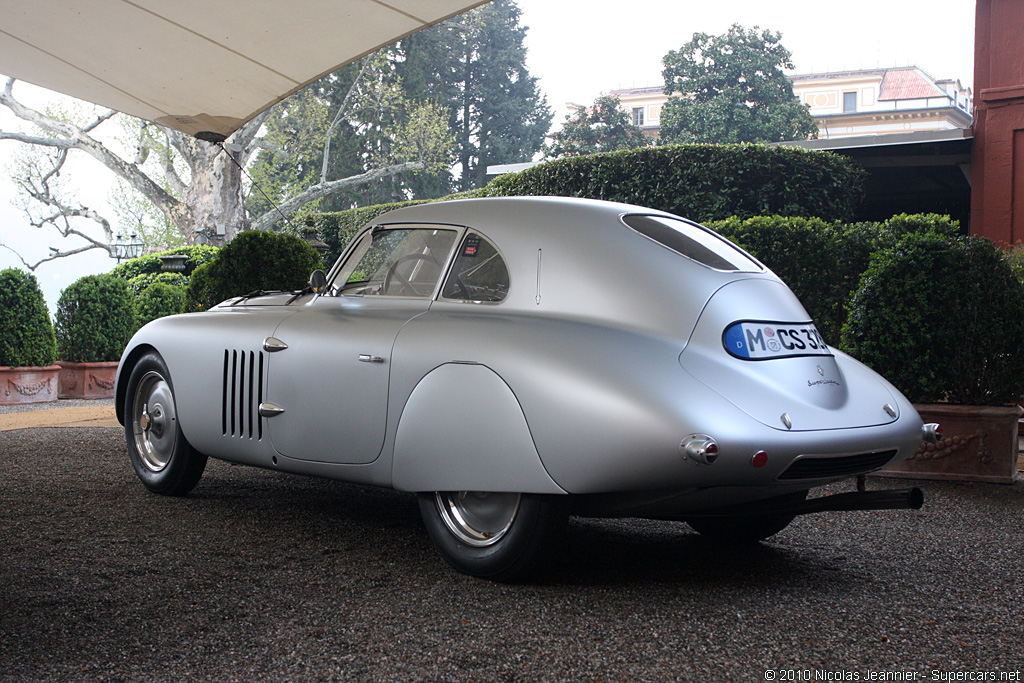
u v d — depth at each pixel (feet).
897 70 224.94
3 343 28.60
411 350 9.36
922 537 11.36
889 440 9.02
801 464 8.12
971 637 7.52
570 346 8.39
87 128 84.99
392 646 7.08
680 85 141.79
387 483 9.53
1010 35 31.48
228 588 8.59
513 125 158.10
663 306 8.71
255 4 17.12
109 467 15.43
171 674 6.48
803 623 7.80
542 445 8.15
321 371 10.25
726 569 9.67
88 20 18.39
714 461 7.53
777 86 140.05
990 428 15.42
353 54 19.45
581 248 9.29
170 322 12.87
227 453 11.62
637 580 9.11
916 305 15.93
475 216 10.26
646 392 7.84
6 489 13.42
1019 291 15.58
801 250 24.39
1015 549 10.71
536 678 6.47
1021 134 30.99
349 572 9.19
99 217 88.28
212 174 78.89
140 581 8.77
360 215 61.41
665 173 35.60
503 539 8.70
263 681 6.37
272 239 25.13
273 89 21.88
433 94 148.66
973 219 34.17
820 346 9.56
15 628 7.41
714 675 6.57
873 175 42.11
